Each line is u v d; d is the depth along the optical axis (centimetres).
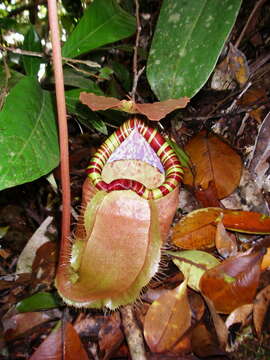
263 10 48
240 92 41
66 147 20
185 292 27
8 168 18
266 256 29
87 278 21
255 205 35
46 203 41
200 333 27
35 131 20
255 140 40
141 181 26
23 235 40
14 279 34
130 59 52
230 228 31
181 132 42
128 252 21
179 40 23
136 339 26
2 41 46
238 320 27
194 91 22
